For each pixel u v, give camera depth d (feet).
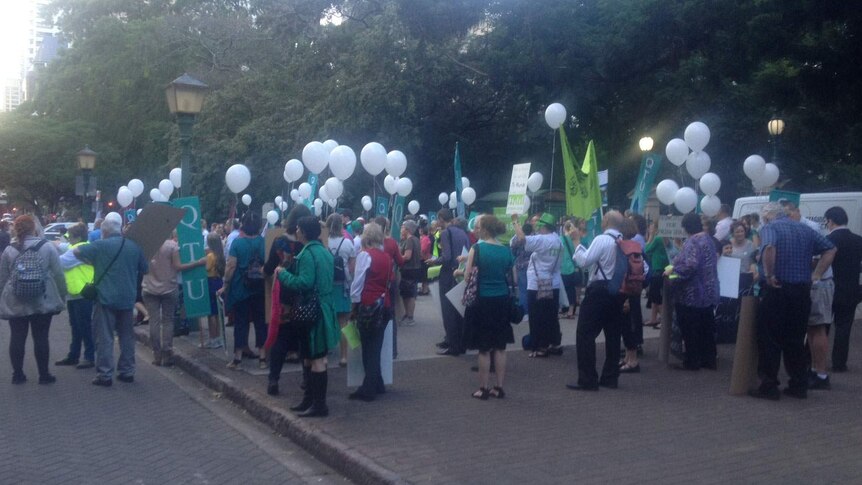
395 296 36.81
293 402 28.73
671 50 95.14
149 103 151.23
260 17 120.98
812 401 27.86
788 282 27.37
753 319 28.63
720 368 34.01
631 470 20.38
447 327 37.83
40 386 33.35
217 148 114.32
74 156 152.35
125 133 157.69
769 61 65.77
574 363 35.47
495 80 103.50
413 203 81.41
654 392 29.53
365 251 28.81
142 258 34.83
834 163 83.66
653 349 38.78
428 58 104.63
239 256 34.96
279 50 133.59
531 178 59.72
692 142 41.37
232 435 26.48
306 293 26.16
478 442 23.16
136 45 147.74
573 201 45.39
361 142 106.01
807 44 59.47
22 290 32.55
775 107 67.92
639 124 101.55
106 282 33.47
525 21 97.19
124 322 34.58
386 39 103.40
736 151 86.58
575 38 96.27
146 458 23.57
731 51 81.15
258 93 120.16
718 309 39.29
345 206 106.32
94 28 158.81
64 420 27.78
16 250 32.76
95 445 24.79
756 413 26.20
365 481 20.89
